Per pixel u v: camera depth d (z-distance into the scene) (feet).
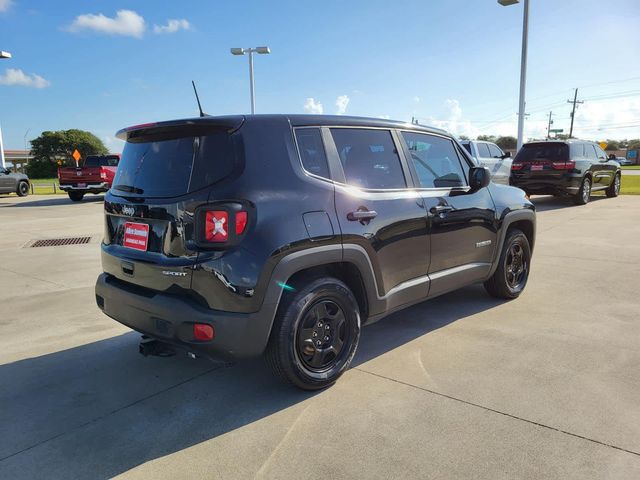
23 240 30.12
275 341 9.23
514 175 43.39
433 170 12.98
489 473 7.27
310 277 9.78
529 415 8.82
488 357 11.46
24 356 12.22
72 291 18.25
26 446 8.36
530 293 16.72
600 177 45.85
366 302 10.80
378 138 11.55
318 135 10.26
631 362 10.96
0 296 17.60
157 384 10.62
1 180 68.39
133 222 10.13
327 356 10.12
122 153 11.15
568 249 23.98
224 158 8.93
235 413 9.31
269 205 8.91
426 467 7.46
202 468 7.64
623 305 15.15
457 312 14.89
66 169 60.59
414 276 11.96
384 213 10.87
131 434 8.68
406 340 12.70
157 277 9.25
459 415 8.91
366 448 8.00
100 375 11.11
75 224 38.01
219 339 8.59
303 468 7.54
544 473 7.23
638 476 7.11
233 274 8.51
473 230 13.73
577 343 12.15
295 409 9.37
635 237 26.66
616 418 8.64
